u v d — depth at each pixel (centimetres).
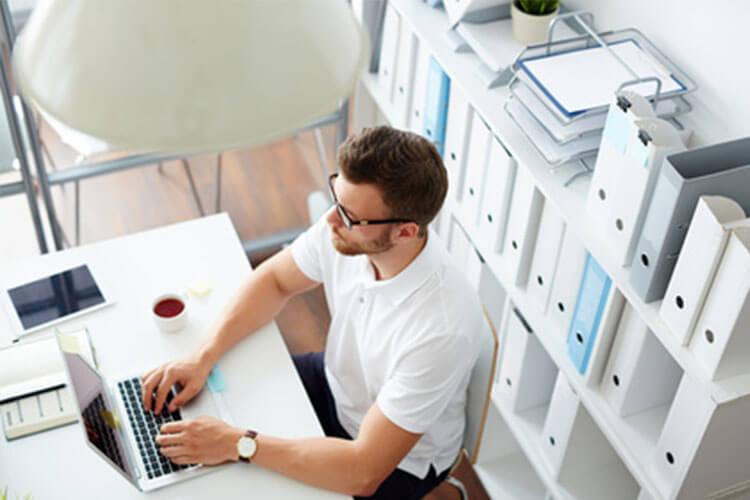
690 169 164
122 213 347
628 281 176
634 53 201
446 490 265
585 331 195
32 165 295
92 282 216
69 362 175
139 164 302
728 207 151
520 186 210
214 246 228
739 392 158
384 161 174
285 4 114
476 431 215
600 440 220
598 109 188
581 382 202
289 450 181
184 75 110
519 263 219
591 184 186
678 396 171
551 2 220
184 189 360
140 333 206
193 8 109
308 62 116
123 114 110
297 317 315
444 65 228
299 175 371
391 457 185
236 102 112
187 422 183
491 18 231
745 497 188
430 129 251
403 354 188
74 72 111
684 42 194
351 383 216
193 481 178
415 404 185
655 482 184
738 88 182
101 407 179
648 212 166
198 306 213
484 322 198
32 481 176
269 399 194
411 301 190
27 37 118
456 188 246
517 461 265
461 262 254
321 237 210
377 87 287
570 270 199
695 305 158
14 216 301
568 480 226
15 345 200
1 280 215
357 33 126
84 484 176
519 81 204
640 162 165
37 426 184
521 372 229
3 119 267
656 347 182
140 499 173
